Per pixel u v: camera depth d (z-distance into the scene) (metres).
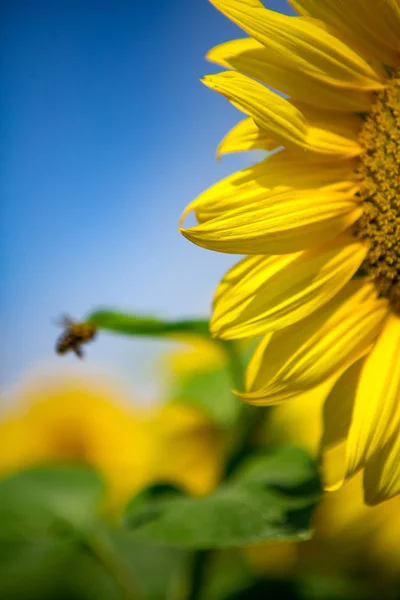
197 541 0.52
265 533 0.52
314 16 0.50
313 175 0.52
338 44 0.50
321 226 0.51
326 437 0.52
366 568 0.64
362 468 0.51
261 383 0.52
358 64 0.51
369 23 0.50
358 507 0.64
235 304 0.51
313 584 0.62
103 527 0.62
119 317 0.56
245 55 0.51
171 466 0.69
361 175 0.52
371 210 0.52
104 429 0.73
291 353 0.52
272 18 0.49
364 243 0.53
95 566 0.66
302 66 0.50
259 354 0.52
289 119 0.50
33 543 0.62
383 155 0.52
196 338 0.58
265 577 0.62
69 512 0.62
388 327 0.53
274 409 0.58
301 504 0.53
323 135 0.52
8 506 0.62
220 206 0.51
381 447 0.51
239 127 0.52
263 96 0.49
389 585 0.62
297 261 0.52
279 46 0.50
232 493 0.55
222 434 0.68
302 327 0.52
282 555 0.65
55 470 0.64
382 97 0.52
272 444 0.62
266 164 0.51
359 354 0.53
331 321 0.52
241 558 0.65
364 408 0.51
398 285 0.53
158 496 0.58
